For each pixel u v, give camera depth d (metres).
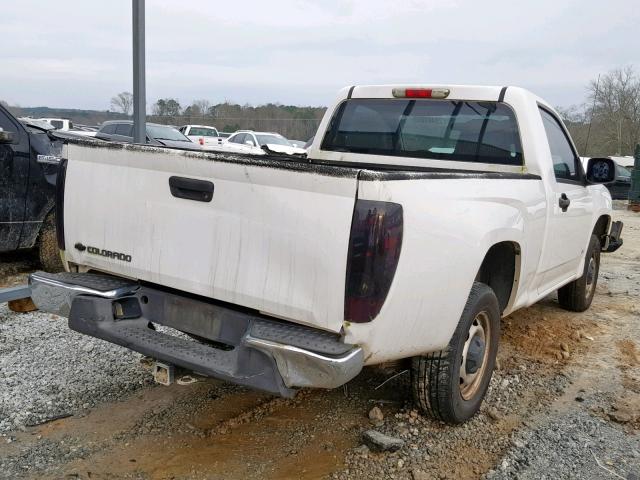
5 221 5.92
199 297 3.05
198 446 3.30
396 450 3.27
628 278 8.31
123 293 3.22
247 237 2.74
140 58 6.04
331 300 2.56
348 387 4.07
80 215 3.36
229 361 2.80
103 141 3.25
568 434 3.56
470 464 3.21
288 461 3.18
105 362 4.34
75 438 3.34
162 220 3.02
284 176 2.62
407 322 2.77
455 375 3.33
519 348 5.04
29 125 6.72
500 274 4.04
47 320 5.13
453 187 3.04
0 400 3.70
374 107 4.95
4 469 3.02
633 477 3.13
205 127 25.75
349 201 2.51
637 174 20.77
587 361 4.81
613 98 53.47
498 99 4.39
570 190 4.87
